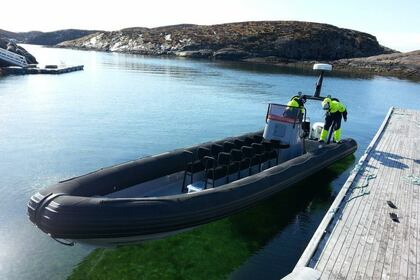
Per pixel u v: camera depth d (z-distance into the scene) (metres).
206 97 25.80
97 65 47.91
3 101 21.11
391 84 41.31
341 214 6.88
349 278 5.02
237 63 58.25
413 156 11.05
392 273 5.20
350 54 70.19
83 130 15.56
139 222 5.73
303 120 11.59
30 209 5.71
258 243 7.33
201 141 14.85
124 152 12.96
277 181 8.21
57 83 29.41
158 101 23.47
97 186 6.61
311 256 5.44
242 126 17.86
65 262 6.38
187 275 6.16
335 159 10.88
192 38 73.62
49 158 11.96
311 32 71.00
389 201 7.45
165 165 8.09
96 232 5.50
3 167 10.98
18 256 6.48
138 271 6.20
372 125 20.19
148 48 76.50
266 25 76.75
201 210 6.47
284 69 51.22
